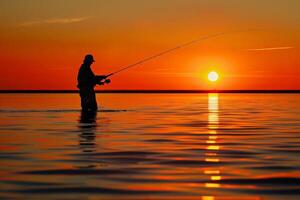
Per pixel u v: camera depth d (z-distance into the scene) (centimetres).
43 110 3603
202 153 1430
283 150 1496
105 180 1053
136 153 1427
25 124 2358
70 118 2734
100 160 1304
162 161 1291
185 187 990
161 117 2850
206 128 2184
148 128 2166
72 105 4619
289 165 1237
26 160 1302
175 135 1897
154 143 1652
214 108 4091
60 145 1592
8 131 2028
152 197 911
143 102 5628
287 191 956
